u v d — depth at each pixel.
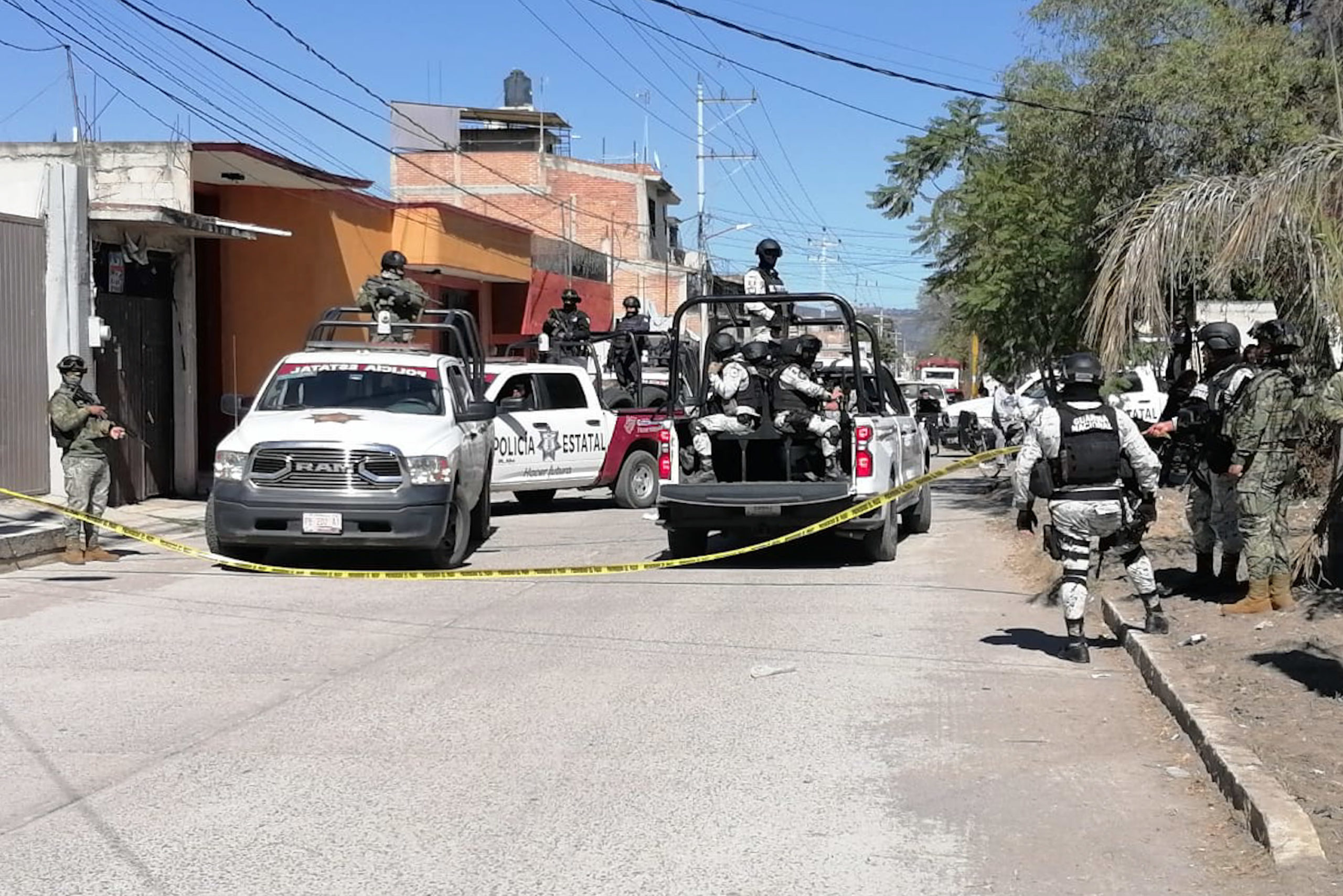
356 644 9.23
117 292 18.11
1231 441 9.50
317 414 12.74
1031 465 8.52
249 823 5.53
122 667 8.45
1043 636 9.55
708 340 13.87
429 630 9.77
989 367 22.22
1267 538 9.11
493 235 31.42
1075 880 4.94
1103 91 16.27
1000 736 6.91
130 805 5.75
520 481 17.66
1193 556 12.00
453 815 5.64
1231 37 15.34
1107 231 16.06
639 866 5.07
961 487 24.27
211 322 23.11
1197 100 15.07
